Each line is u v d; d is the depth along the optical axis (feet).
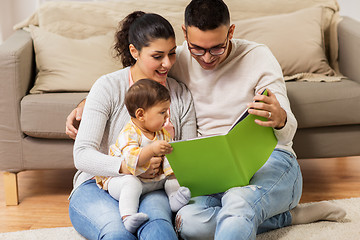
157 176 6.42
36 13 10.23
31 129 8.31
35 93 8.91
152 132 6.30
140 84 6.06
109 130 6.66
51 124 8.29
